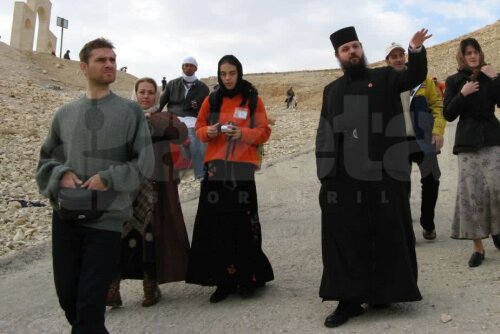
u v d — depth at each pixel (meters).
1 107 17.75
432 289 4.41
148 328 4.12
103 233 3.38
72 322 3.52
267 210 8.15
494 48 33.56
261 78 40.19
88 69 3.55
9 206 8.95
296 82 36.84
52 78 29.11
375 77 4.11
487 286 4.31
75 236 3.43
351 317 3.97
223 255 4.52
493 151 4.81
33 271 6.05
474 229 4.79
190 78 6.81
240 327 3.98
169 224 4.63
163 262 4.57
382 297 3.82
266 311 4.25
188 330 4.02
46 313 4.68
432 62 34.53
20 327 4.40
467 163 4.87
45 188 3.52
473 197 4.80
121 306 4.69
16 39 40.34
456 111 4.89
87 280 3.26
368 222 3.93
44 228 7.93
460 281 4.51
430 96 5.75
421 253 5.46
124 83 32.72
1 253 6.84
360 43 4.21
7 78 25.25
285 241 6.35
